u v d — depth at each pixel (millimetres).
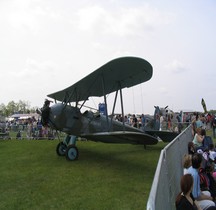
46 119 9445
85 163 8789
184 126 20656
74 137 9656
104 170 7820
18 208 5020
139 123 18656
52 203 5238
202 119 13062
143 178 6977
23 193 5859
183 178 3658
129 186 6266
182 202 3590
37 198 5531
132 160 9383
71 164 8648
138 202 5227
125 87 10750
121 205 5070
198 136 7738
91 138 9492
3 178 7113
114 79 9297
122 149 11953
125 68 8273
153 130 12992
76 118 9727
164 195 3113
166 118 19875
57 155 10227
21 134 18547
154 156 10188
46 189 6117
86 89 10219
